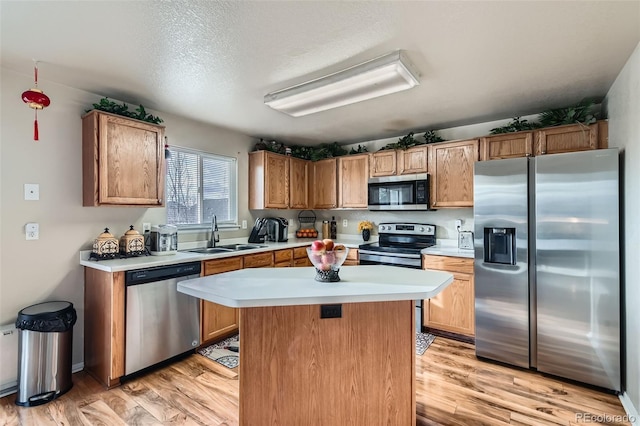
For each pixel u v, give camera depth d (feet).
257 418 5.46
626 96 7.04
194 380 7.84
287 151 14.30
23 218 7.59
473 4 5.05
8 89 7.34
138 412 6.56
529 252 8.16
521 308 8.25
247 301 4.64
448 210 12.51
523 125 9.95
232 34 5.90
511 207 8.37
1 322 7.27
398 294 4.98
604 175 7.19
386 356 5.70
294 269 7.06
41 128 7.85
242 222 13.29
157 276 8.25
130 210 9.57
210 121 11.39
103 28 5.70
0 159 7.27
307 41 6.14
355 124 11.84
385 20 5.48
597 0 4.94
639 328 6.17
